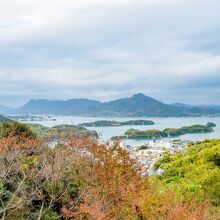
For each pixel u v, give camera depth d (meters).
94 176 16.19
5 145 18.14
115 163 16.20
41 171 18.09
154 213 14.60
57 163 17.91
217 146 28.80
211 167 25.78
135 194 14.88
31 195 17.41
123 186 15.20
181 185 21.31
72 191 18.58
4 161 18.05
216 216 16.61
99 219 14.13
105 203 15.15
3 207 16.81
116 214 15.01
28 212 18.05
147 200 14.88
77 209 16.98
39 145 19.41
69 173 18.03
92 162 16.88
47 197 18.83
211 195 20.67
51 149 19.00
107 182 15.59
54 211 18.80
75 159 17.33
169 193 15.27
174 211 13.99
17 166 18.22
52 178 17.77
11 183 18.42
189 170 26.77
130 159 16.73
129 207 15.04
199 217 14.47
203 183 21.58
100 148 16.42
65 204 18.27
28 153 20.27
